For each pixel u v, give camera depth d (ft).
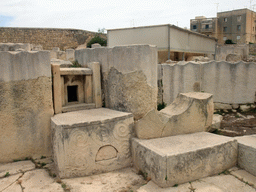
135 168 13.30
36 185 11.28
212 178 12.06
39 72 13.26
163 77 23.70
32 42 73.97
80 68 16.10
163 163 10.84
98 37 74.59
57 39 76.38
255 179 12.00
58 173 11.95
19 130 13.05
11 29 71.87
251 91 18.93
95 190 11.01
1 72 12.30
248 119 17.79
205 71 20.89
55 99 14.28
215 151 12.36
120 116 13.24
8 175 11.93
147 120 13.30
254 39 110.01
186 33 45.62
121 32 42.52
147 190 10.96
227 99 20.02
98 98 15.99
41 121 13.57
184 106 14.69
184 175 11.46
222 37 108.99
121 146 13.34
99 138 12.59
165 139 13.33
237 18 103.86
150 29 40.24
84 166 12.30
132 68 14.39
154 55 15.23
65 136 11.76
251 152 12.51
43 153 13.82
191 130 14.57
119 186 11.40
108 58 15.38
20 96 12.87
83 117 13.21
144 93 14.79
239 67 19.17
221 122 17.90
